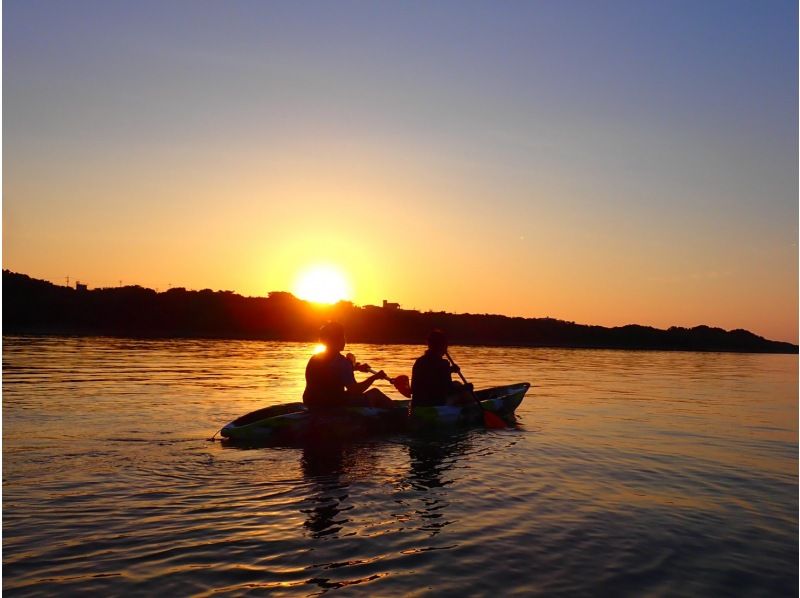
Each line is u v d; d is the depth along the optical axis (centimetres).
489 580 366
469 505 502
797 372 2430
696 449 759
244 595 338
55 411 889
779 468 666
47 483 529
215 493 516
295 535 426
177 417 865
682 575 383
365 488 543
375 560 388
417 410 843
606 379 1756
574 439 802
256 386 1284
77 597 332
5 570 362
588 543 428
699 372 2247
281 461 638
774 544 438
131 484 535
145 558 383
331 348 804
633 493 553
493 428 873
